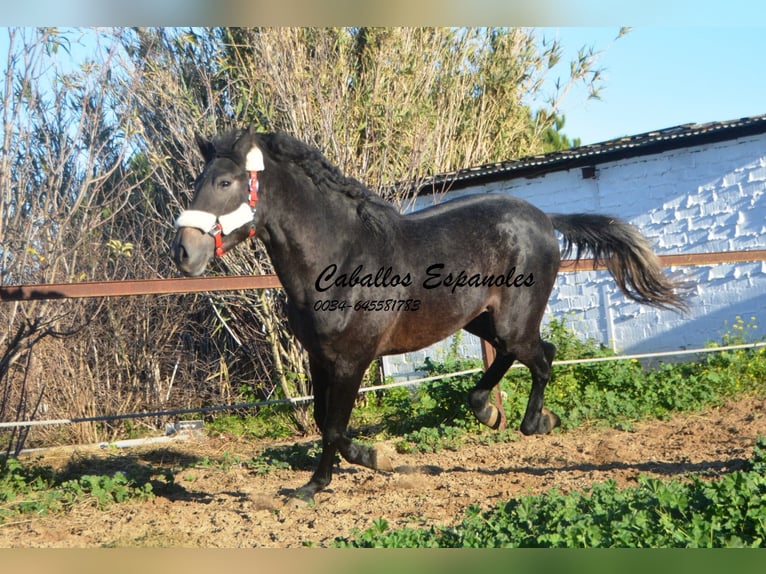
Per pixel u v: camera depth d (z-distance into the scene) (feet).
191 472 21.11
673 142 33.65
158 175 31.27
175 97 31.58
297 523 15.11
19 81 21.70
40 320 22.13
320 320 15.49
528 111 55.67
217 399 32.22
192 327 33.19
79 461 23.66
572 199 36.88
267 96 32.63
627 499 13.55
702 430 22.35
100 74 23.54
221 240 14.80
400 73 36.63
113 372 29.84
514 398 26.04
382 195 32.50
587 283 37.04
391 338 16.52
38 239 22.43
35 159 23.17
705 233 33.42
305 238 15.42
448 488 17.29
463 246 17.28
